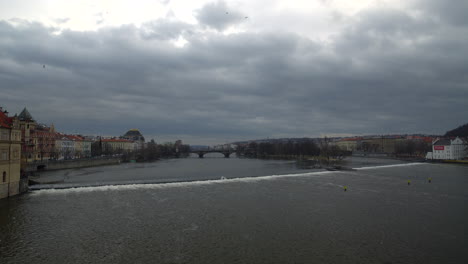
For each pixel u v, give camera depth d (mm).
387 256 54812
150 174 170500
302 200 97500
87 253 54656
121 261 51562
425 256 54969
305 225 71438
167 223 71812
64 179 140125
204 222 72812
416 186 128750
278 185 127125
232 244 59312
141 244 58938
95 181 129125
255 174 167375
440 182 141000
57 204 87625
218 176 156125
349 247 58656
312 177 157250
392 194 109688
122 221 73000
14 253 54281
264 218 76688
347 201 97000
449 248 58656
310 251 56500
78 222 71750
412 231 68125
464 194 110375
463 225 72438
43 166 180625
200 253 55000
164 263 50938
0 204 85938
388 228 70000
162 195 102625
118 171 190625
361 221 75062
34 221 71938
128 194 103688
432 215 80938
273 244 59656
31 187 110000
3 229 66125
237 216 78188
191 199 96938
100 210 82125
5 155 92062
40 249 56094
